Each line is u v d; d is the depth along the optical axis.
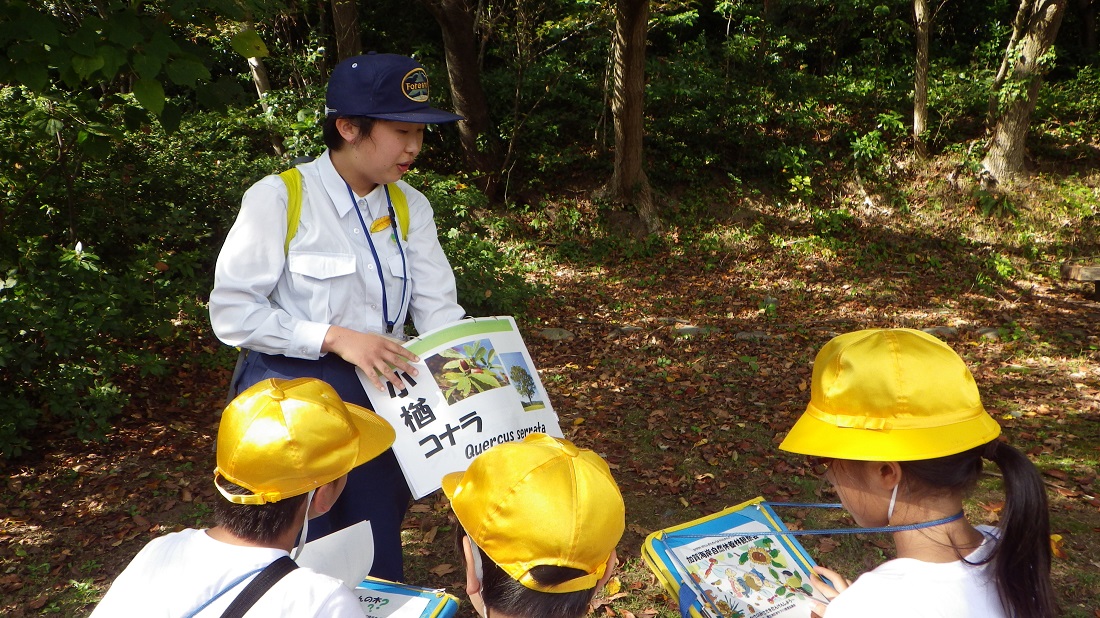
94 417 4.90
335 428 1.68
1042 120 14.16
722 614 1.75
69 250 5.29
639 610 3.36
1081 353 7.46
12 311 4.63
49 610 3.46
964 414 1.51
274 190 2.37
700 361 7.30
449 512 4.29
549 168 13.28
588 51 13.79
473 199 8.50
